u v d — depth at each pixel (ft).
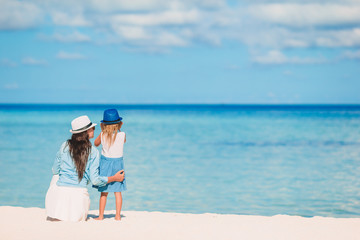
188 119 230.27
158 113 372.79
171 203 32.01
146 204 31.55
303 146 79.97
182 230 17.54
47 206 19.08
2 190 36.50
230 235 16.81
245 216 21.02
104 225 18.10
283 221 19.54
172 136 105.60
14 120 184.96
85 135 19.25
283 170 49.57
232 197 34.47
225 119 229.45
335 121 194.39
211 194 35.58
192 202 32.45
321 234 17.06
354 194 35.58
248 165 54.24
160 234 16.81
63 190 18.89
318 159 60.29
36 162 53.72
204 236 16.60
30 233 16.52
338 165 53.88
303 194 35.76
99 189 19.62
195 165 53.83
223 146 79.97
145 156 63.05
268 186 39.42
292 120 210.18
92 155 19.24
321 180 42.63
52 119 196.24
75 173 19.07
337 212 29.25
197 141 90.89
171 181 41.78
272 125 164.04
